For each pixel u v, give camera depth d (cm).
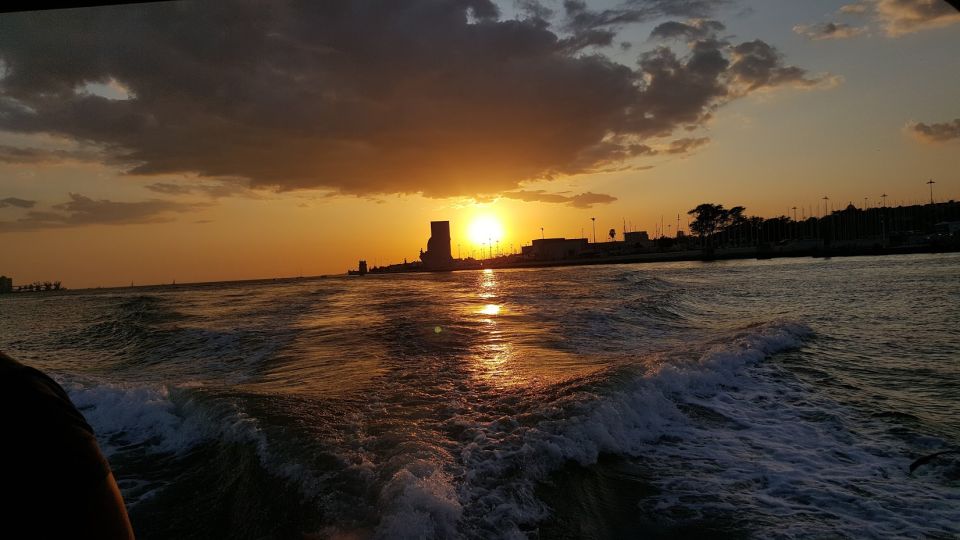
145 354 1265
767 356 1048
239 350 1220
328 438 575
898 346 1120
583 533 425
